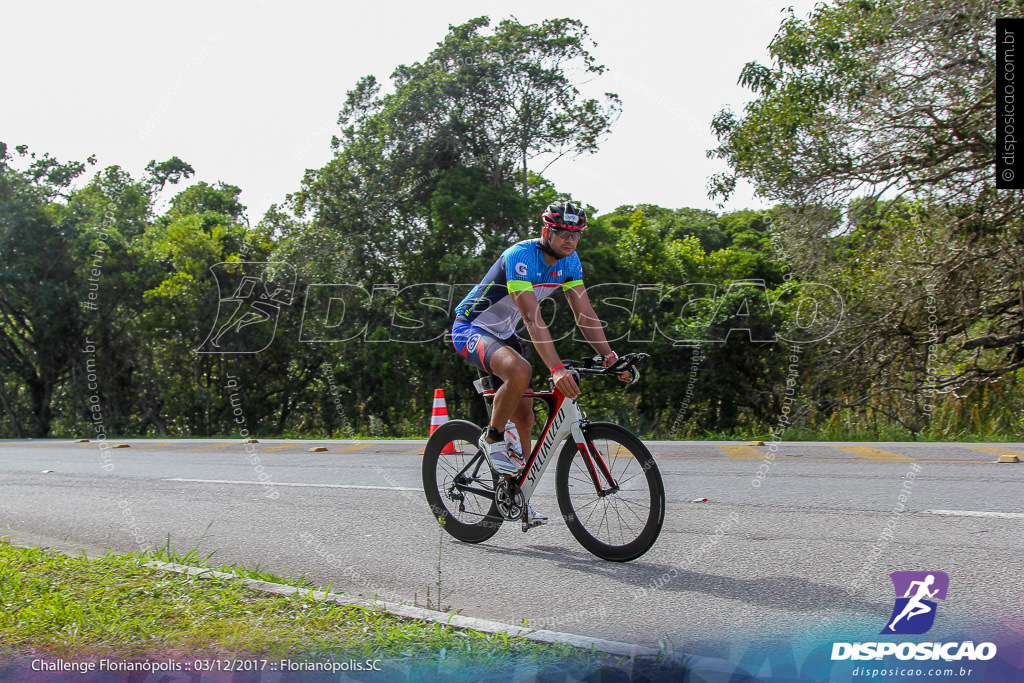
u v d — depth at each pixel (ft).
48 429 80.89
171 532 16.29
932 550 12.59
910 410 49.01
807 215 50.96
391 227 62.44
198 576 11.42
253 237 65.92
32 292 75.10
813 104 51.62
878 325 51.08
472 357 13.60
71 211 77.25
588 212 64.69
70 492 22.27
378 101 63.31
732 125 56.24
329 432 71.97
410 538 14.96
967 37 45.34
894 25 47.14
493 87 61.57
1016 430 42.16
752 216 72.64
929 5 45.39
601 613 10.32
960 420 45.98
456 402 68.08
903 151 48.44
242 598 10.39
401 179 64.69
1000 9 44.27
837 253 51.85
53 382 81.10
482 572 12.44
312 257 62.03
